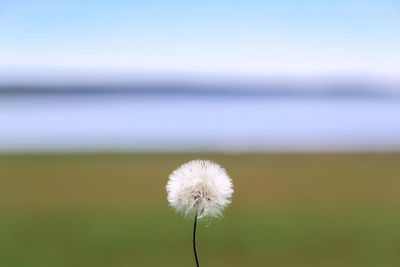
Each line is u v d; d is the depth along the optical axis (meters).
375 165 22.48
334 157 24.92
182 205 2.48
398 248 10.80
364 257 10.15
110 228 12.38
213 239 11.57
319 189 17.52
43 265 9.46
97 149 28.19
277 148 29.03
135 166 21.81
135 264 9.54
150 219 13.27
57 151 26.91
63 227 12.48
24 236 11.62
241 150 28.09
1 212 14.08
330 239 11.56
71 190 17.03
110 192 16.70
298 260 10.05
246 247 10.91
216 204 2.49
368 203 15.38
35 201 15.45
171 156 25.11
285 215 13.81
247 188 17.67
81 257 9.98
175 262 9.84
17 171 20.62
